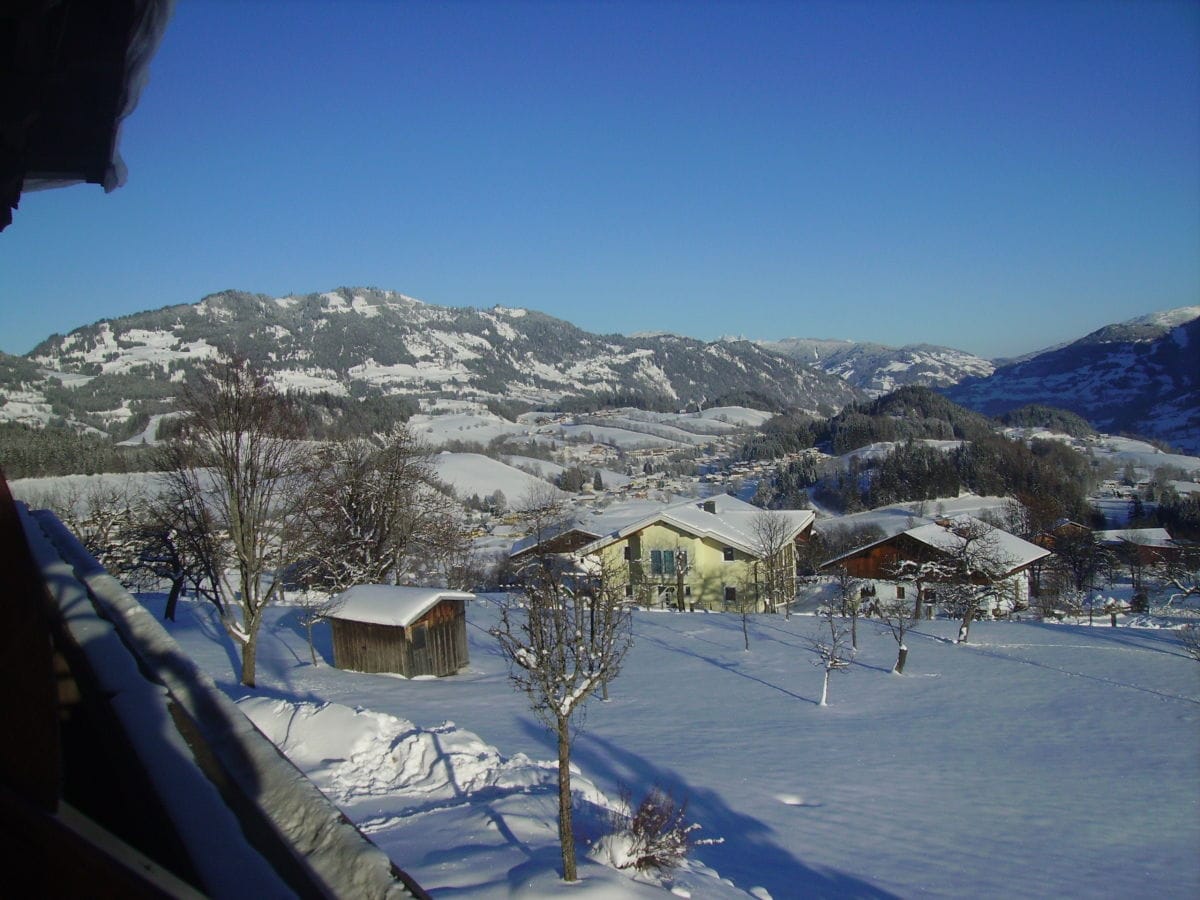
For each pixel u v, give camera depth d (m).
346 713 16.62
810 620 40.41
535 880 10.20
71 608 2.98
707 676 29.25
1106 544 60.81
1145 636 35.59
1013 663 31.22
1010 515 65.69
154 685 2.29
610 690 27.19
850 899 12.48
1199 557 52.81
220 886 1.50
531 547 45.88
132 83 2.22
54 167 2.56
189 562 31.03
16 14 1.76
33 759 1.43
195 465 24.19
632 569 47.66
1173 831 16.17
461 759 15.20
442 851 11.49
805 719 24.16
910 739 22.33
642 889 10.50
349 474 35.97
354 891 1.57
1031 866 14.30
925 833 15.80
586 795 14.30
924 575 45.34
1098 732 23.16
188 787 1.80
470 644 32.44
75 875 1.32
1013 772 19.66
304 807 1.83
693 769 18.64
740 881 12.69
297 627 33.38
